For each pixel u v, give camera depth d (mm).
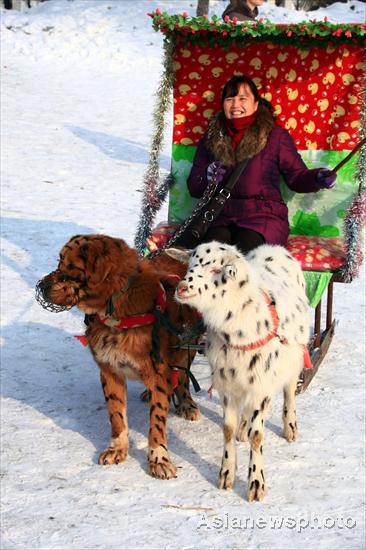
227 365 5160
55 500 5055
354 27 6910
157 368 5484
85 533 4680
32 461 5578
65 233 11602
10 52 25891
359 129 7246
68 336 8156
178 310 5758
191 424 6254
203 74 7902
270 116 7285
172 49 7801
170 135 18828
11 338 8000
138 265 5484
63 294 5281
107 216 12539
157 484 5305
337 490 5266
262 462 5219
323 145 7707
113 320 5355
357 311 9211
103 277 5234
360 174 7039
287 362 5406
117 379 5688
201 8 23797
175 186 8117
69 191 13961
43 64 25219
